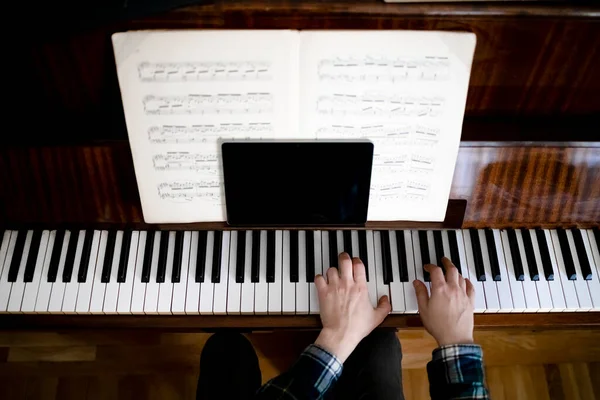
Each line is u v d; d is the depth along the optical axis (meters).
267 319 1.42
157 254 1.41
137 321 1.43
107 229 1.41
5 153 1.27
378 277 1.42
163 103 1.15
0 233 1.40
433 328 1.31
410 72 1.13
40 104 1.28
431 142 1.21
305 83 1.14
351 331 1.29
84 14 1.07
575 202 1.39
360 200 1.29
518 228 1.45
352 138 1.20
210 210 1.32
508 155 1.30
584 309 1.44
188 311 1.40
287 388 1.22
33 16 1.08
